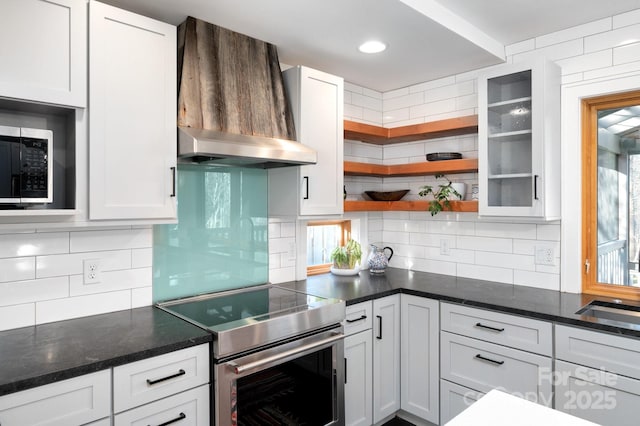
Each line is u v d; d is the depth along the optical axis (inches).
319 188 98.0
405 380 101.8
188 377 63.1
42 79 59.6
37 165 57.8
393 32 88.5
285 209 98.2
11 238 67.9
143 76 70.0
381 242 134.9
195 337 63.8
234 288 97.3
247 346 67.9
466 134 114.7
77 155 63.5
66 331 66.9
